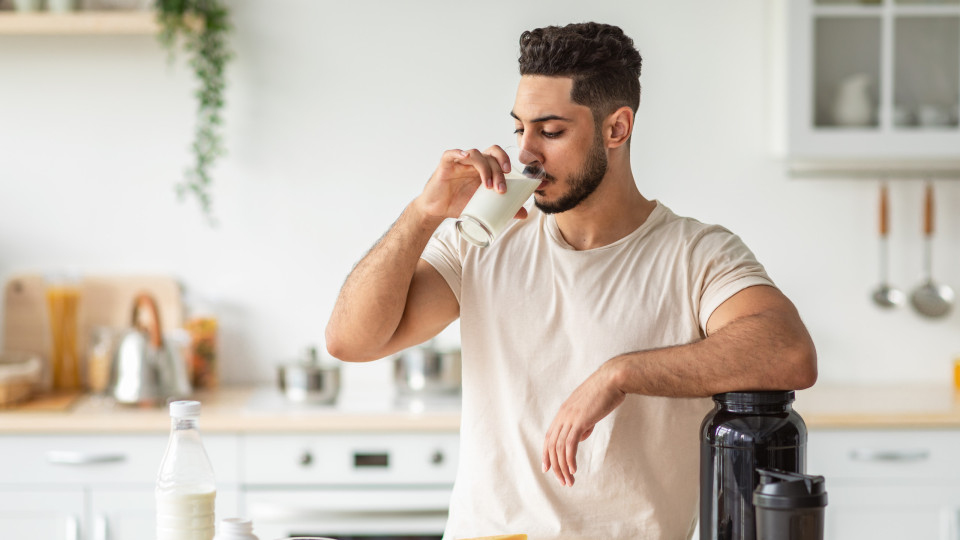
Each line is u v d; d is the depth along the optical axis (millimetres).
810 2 3025
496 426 1632
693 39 3312
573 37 1497
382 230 3334
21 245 3303
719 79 3318
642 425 1555
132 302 3301
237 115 3299
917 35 3068
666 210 1647
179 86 3293
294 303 3336
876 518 2777
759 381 1375
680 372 1375
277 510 2752
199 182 3309
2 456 2740
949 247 3367
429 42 3305
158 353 2939
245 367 3338
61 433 2746
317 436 2766
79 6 3137
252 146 3311
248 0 3283
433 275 1653
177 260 3320
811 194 3346
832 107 3070
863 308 3361
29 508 2742
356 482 2773
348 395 3117
